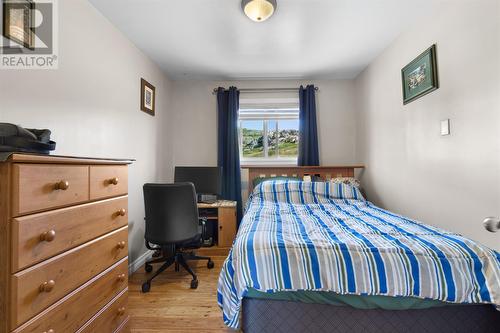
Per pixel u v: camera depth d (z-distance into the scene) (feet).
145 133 8.87
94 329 3.59
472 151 5.24
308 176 10.72
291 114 11.78
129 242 7.75
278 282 3.92
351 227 5.31
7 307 2.44
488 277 3.66
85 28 5.89
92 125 6.13
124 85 7.54
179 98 11.61
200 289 6.70
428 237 4.45
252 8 6.13
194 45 8.25
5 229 2.44
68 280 3.13
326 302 3.94
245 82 11.63
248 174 11.37
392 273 3.76
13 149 2.74
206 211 10.26
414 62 7.00
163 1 6.07
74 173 3.25
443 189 6.09
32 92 4.58
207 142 11.57
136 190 8.20
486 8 4.86
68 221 3.13
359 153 11.00
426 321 3.87
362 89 10.57
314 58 9.32
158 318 5.41
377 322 3.92
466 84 5.36
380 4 6.25
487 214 4.93
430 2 6.14
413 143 7.23
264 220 5.97
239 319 4.36
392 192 8.37
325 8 6.40
